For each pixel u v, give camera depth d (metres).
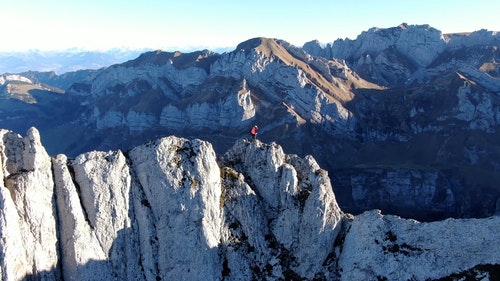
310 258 90.56
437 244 86.12
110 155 88.94
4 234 73.94
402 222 89.88
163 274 86.75
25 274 76.31
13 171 81.06
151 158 90.50
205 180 91.44
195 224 88.75
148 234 87.88
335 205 94.56
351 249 90.44
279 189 97.44
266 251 92.06
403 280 84.31
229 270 88.88
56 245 81.69
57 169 84.00
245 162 103.06
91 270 82.06
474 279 80.62
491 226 84.50
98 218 84.75
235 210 93.75
